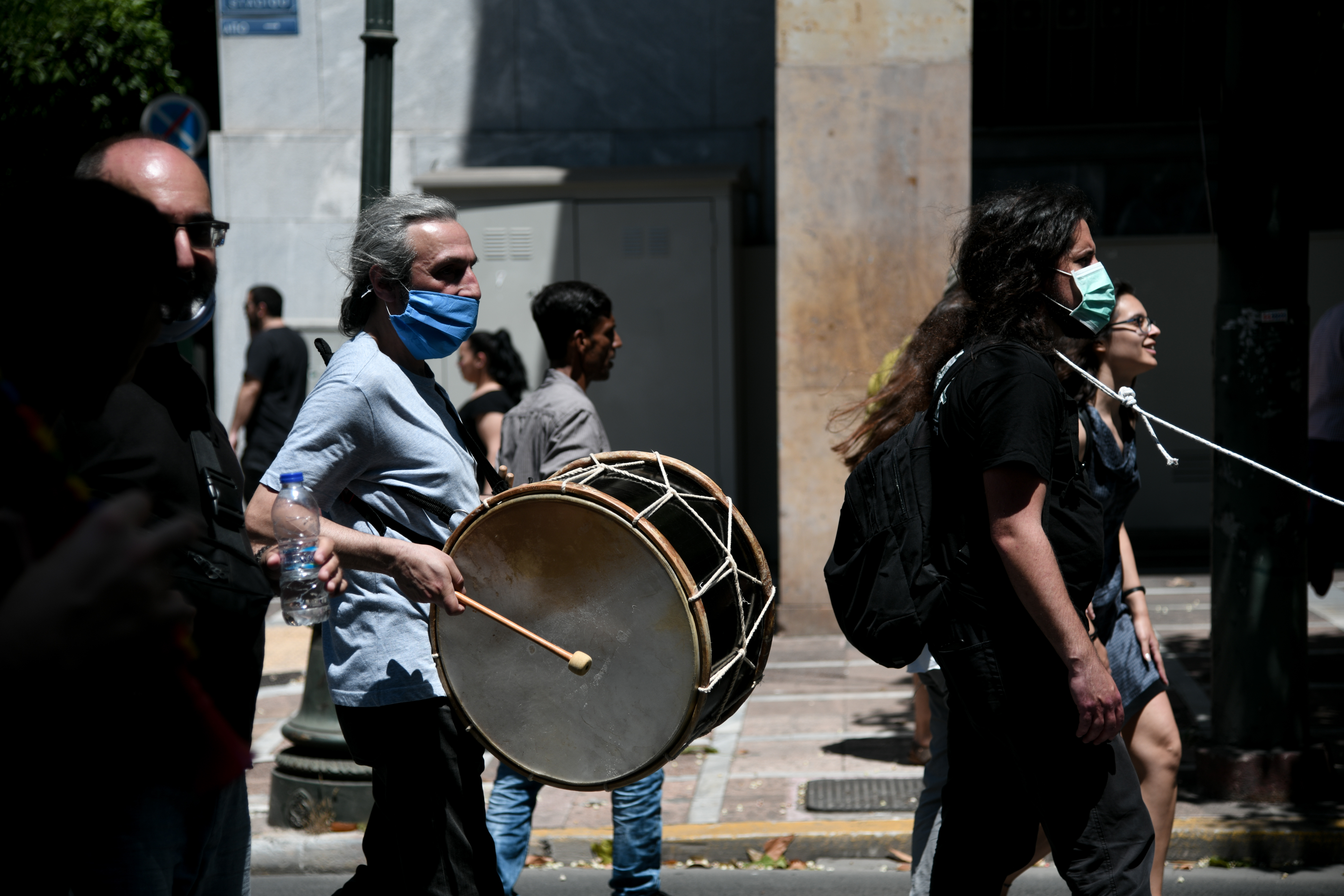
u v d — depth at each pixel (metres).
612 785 3.86
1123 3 14.23
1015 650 3.65
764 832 6.54
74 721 2.33
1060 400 3.67
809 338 11.11
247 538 3.09
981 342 3.79
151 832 2.74
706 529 4.01
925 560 3.80
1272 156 6.55
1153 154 14.38
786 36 10.94
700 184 13.40
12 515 2.13
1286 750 6.71
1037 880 6.11
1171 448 14.78
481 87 14.54
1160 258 14.56
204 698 2.55
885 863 6.44
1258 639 6.70
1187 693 8.93
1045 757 3.64
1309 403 7.07
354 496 4.06
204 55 17.38
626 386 13.66
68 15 12.78
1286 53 6.50
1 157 12.54
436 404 4.23
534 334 13.59
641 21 14.47
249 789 7.64
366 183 7.36
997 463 3.54
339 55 14.42
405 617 4.02
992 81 14.49
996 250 3.85
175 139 12.57
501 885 4.02
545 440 5.54
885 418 4.52
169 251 2.67
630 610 3.80
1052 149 14.43
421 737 4.00
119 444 2.78
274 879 6.50
